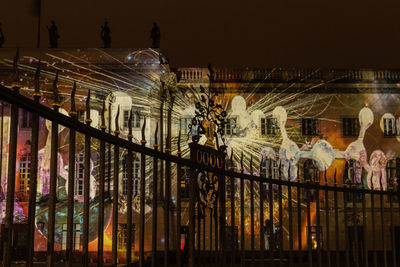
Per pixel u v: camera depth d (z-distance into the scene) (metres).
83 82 39.50
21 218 38.12
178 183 8.05
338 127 44.69
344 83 44.94
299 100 44.78
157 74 39.62
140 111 39.28
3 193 38.59
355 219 11.73
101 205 6.12
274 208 41.53
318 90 44.94
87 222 5.84
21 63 39.22
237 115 44.06
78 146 39.59
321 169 43.97
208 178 8.84
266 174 43.00
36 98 5.12
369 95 45.12
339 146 44.56
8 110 38.56
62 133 39.88
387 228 42.34
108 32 42.34
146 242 37.03
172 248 30.64
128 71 39.75
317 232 11.19
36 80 5.17
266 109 44.47
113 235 6.36
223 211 9.05
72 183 5.56
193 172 8.31
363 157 44.38
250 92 44.50
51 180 5.30
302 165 43.84
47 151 39.97
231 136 43.84
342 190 11.62
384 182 43.91
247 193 41.47
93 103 39.19
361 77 45.12
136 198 38.00
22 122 41.53
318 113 44.69
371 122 44.78
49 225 5.23
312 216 42.03
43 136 40.19
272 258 10.04
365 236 11.71
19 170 40.28
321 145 44.34
